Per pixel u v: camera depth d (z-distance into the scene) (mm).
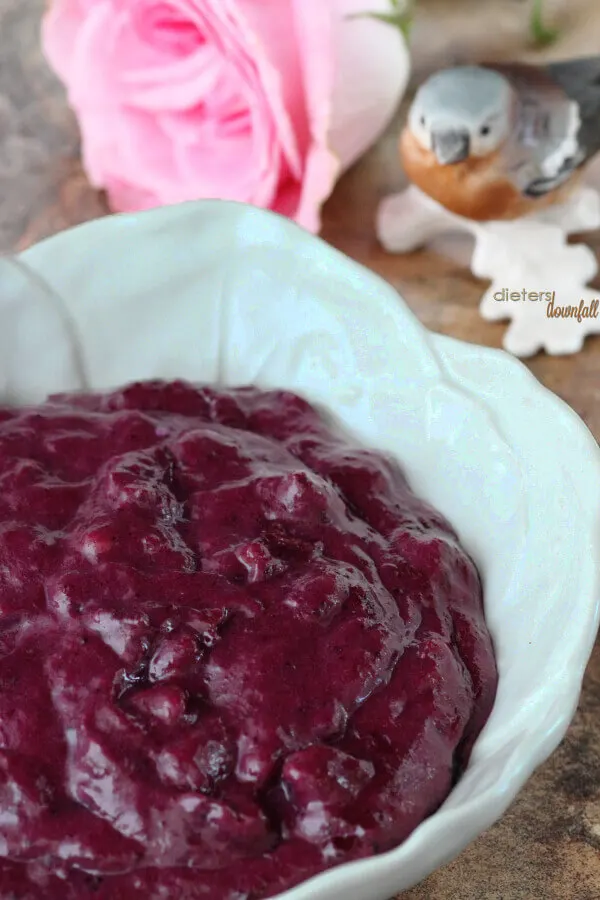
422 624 277
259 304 320
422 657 271
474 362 296
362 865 244
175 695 259
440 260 388
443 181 362
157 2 367
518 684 268
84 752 257
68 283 316
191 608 268
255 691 262
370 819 256
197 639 265
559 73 359
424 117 358
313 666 266
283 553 279
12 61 436
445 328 371
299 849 255
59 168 408
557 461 281
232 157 381
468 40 415
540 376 361
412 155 365
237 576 274
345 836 254
